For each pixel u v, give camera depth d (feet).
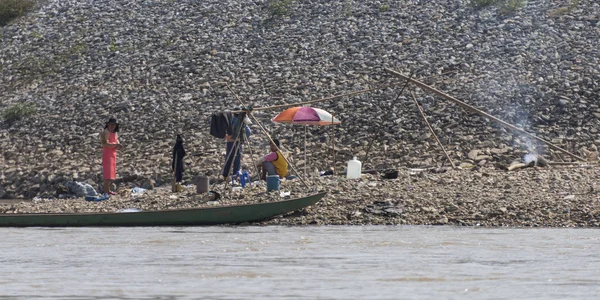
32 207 271.28
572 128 340.18
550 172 263.29
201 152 353.10
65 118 409.08
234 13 491.72
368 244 173.27
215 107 393.70
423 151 328.90
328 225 222.07
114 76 442.91
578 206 226.38
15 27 529.86
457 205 233.14
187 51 455.22
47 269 139.85
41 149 384.88
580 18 428.97
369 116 363.15
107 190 276.62
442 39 424.87
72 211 260.21
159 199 261.24
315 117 269.85
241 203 246.88
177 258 153.07
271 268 138.21
